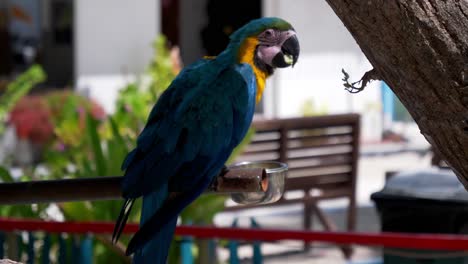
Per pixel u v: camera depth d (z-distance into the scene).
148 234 3.71
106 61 13.87
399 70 3.12
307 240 5.68
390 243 5.51
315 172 10.03
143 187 3.90
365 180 13.32
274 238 5.75
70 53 14.83
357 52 15.72
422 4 3.01
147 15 14.08
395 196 6.25
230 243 5.99
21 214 7.14
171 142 4.02
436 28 3.02
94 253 6.79
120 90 11.64
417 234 5.84
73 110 12.13
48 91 14.47
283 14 15.15
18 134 12.62
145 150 4.04
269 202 4.16
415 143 15.70
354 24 3.13
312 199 10.04
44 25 15.14
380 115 15.95
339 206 12.01
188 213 6.89
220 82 4.25
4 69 15.25
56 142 12.17
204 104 4.15
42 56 15.19
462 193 6.11
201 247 6.12
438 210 6.12
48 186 3.98
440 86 3.07
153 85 12.60
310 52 15.40
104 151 8.17
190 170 4.00
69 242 6.68
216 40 17.97
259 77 4.42
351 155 10.16
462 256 5.96
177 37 17.64
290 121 9.77
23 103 12.91
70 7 14.82
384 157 14.98
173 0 17.50
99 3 13.73
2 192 4.01
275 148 9.80
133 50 14.02
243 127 4.24
